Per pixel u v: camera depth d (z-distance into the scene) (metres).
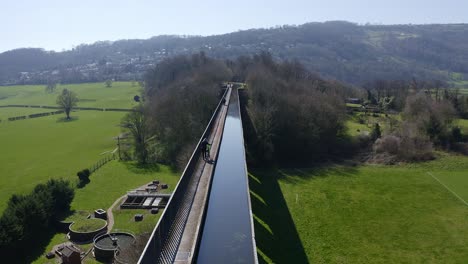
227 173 36.97
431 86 149.62
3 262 44.03
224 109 76.88
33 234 49.41
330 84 135.75
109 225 54.16
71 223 54.12
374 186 71.06
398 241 49.72
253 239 23.16
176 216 26.66
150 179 78.19
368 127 103.81
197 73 128.50
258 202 61.88
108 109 175.12
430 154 85.50
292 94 94.31
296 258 44.81
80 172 75.88
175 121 92.81
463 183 71.38
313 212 58.75
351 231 52.41
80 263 43.88
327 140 92.31
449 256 45.91
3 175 83.75
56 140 119.38
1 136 126.94
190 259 20.58
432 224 54.69
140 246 39.50
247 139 83.25
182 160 79.12
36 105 197.50
